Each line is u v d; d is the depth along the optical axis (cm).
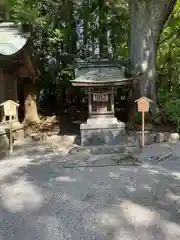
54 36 1048
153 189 351
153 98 789
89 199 324
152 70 787
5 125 705
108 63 670
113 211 291
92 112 647
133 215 280
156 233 246
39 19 881
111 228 256
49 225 265
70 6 1027
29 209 301
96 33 1174
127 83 609
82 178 402
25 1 854
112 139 627
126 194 337
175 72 1042
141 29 770
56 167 467
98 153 570
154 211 289
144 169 439
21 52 627
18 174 434
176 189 349
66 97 1284
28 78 973
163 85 1054
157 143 647
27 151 604
